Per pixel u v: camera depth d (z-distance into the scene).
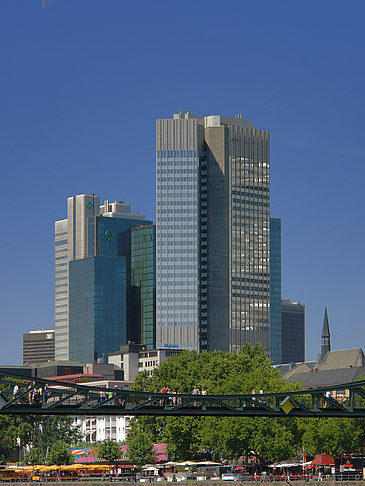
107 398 116.12
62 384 114.81
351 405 119.44
